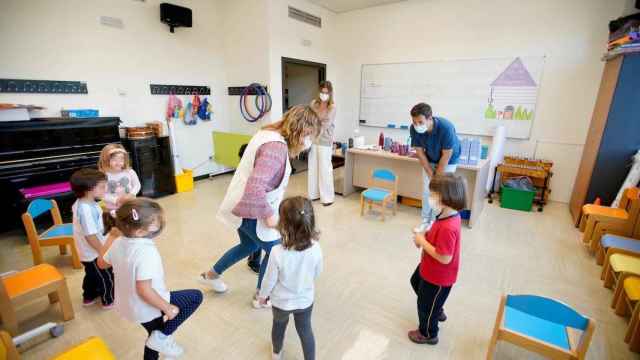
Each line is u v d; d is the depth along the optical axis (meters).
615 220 2.66
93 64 3.69
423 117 2.61
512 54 4.25
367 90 5.64
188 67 4.69
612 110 3.03
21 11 3.11
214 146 5.21
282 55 4.85
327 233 3.18
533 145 4.32
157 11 4.20
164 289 1.34
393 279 2.38
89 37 3.62
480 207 3.69
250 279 2.34
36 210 2.34
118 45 3.88
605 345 1.75
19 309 1.99
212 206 3.90
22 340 1.67
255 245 1.95
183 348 1.70
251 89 4.91
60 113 3.49
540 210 3.85
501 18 4.25
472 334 1.83
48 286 1.77
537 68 4.12
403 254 2.76
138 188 2.48
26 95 3.23
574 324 1.20
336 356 1.66
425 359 1.65
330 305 2.07
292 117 1.62
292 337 1.79
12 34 3.08
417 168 3.88
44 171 3.13
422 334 1.73
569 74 3.96
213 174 5.34
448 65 4.75
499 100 4.45
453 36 4.64
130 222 1.22
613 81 3.07
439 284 1.54
